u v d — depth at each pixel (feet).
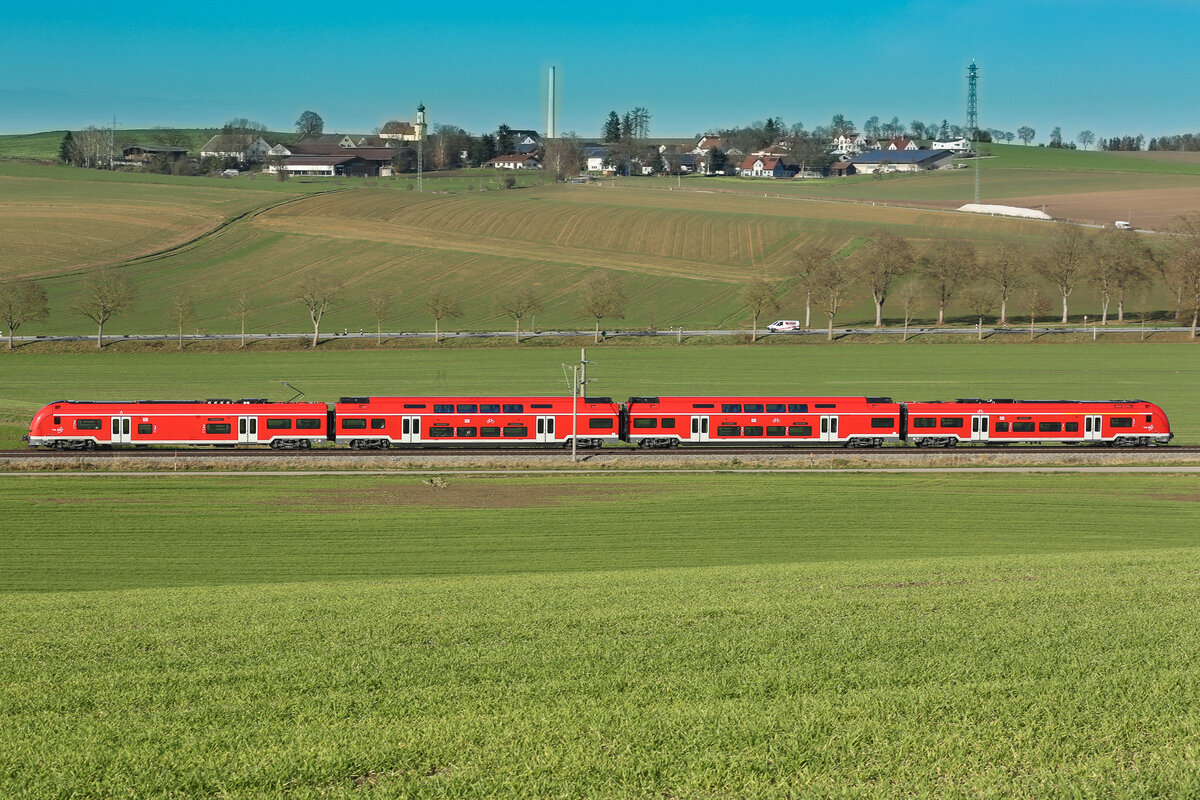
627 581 122.31
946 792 58.75
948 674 77.36
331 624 94.58
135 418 256.52
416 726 68.44
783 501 210.59
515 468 243.40
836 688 75.10
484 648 85.76
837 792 58.95
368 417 259.39
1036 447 265.75
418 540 182.70
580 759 63.00
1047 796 58.08
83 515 197.88
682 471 240.53
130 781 60.70
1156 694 72.43
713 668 79.77
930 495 215.51
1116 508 204.33
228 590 123.34
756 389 370.12
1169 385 372.58
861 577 119.03
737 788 59.77
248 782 60.44
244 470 241.35
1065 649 83.10
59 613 103.40
